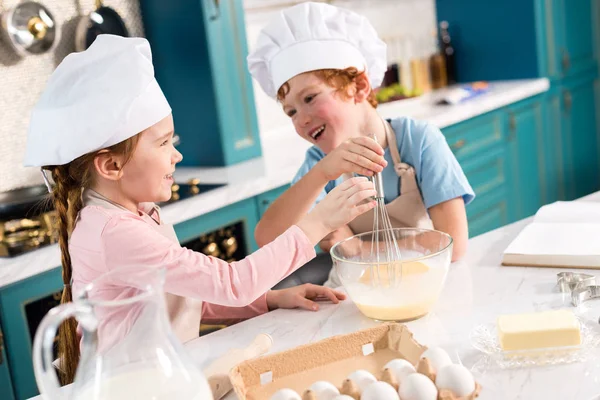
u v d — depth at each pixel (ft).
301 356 3.59
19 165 8.88
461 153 11.27
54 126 4.09
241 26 9.62
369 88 6.22
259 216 8.82
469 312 4.17
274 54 6.05
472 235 11.75
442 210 5.92
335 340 3.65
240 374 3.48
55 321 2.68
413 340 3.55
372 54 6.33
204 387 2.91
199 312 4.85
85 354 2.89
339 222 4.29
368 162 4.84
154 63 9.77
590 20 14.29
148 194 4.43
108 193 4.43
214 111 9.45
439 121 10.62
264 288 4.20
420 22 13.66
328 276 6.27
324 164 5.24
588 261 4.62
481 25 13.43
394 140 6.12
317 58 5.85
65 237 4.48
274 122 11.53
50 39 8.87
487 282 4.59
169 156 4.43
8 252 6.99
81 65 4.05
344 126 6.01
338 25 5.96
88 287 2.88
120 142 4.18
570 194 14.12
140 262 4.15
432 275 4.05
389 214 6.11
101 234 4.22
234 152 9.69
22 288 6.88
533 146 12.93
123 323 3.90
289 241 4.24
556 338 3.51
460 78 13.97
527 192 12.90
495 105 11.74
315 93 5.92
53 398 2.69
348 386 3.11
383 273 4.06
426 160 5.99
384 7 12.92
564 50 13.58
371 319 4.27
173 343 2.94
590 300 4.14
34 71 8.95
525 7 12.84
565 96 13.70
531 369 3.43
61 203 4.42
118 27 9.48
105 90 4.05
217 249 8.57
